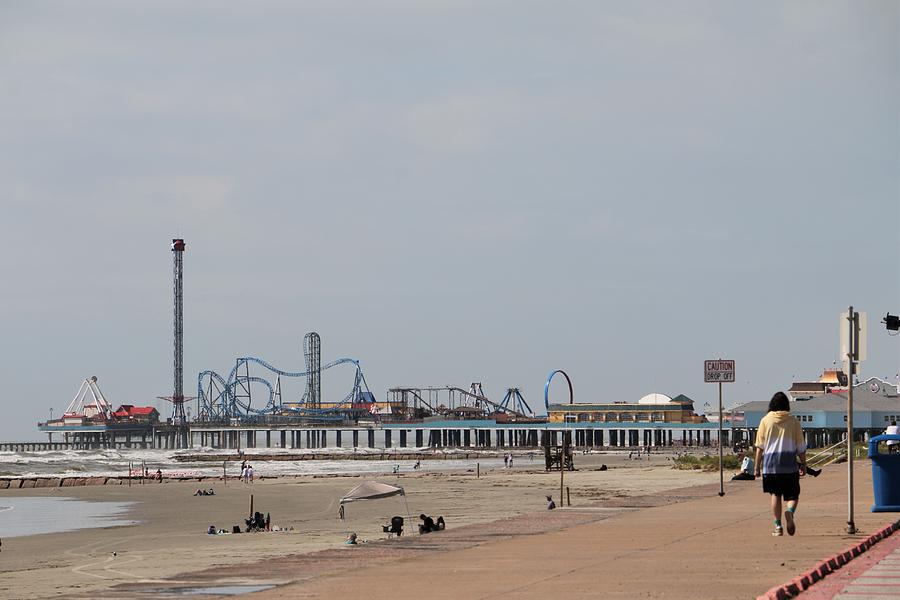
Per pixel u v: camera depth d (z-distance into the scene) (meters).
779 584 21.73
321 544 73.56
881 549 28.98
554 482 155.12
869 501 47.06
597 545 30.69
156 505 153.75
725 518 39.41
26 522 127.62
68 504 163.62
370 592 22.23
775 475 32.09
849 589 20.92
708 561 26.05
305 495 162.62
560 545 31.05
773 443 32.16
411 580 24.03
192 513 133.88
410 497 134.25
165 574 54.19
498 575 24.47
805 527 34.91
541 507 104.62
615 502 50.66
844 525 35.19
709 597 20.16
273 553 66.06
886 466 39.78
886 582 21.94
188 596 23.41
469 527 38.75
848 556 26.39
